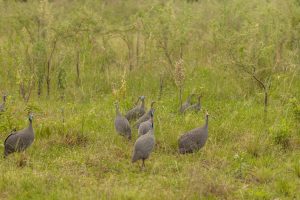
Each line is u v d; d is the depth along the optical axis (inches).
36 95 770.2
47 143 572.1
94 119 643.5
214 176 489.1
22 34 842.2
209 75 816.9
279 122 617.6
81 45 837.8
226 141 584.4
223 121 634.8
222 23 856.3
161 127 601.9
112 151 553.0
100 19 860.0
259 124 623.2
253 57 709.9
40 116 663.8
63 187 469.4
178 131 590.9
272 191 469.4
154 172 506.9
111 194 444.5
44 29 870.4
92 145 569.6
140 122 599.2
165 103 722.8
